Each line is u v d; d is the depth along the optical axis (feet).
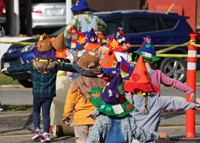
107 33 94.84
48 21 138.10
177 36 101.14
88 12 64.49
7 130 60.70
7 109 72.49
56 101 56.24
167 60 98.94
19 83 98.22
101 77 45.55
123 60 46.21
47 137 54.60
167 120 66.23
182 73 99.81
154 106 41.55
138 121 41.39
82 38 57.77
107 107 38.22
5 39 118.83
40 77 54.13
